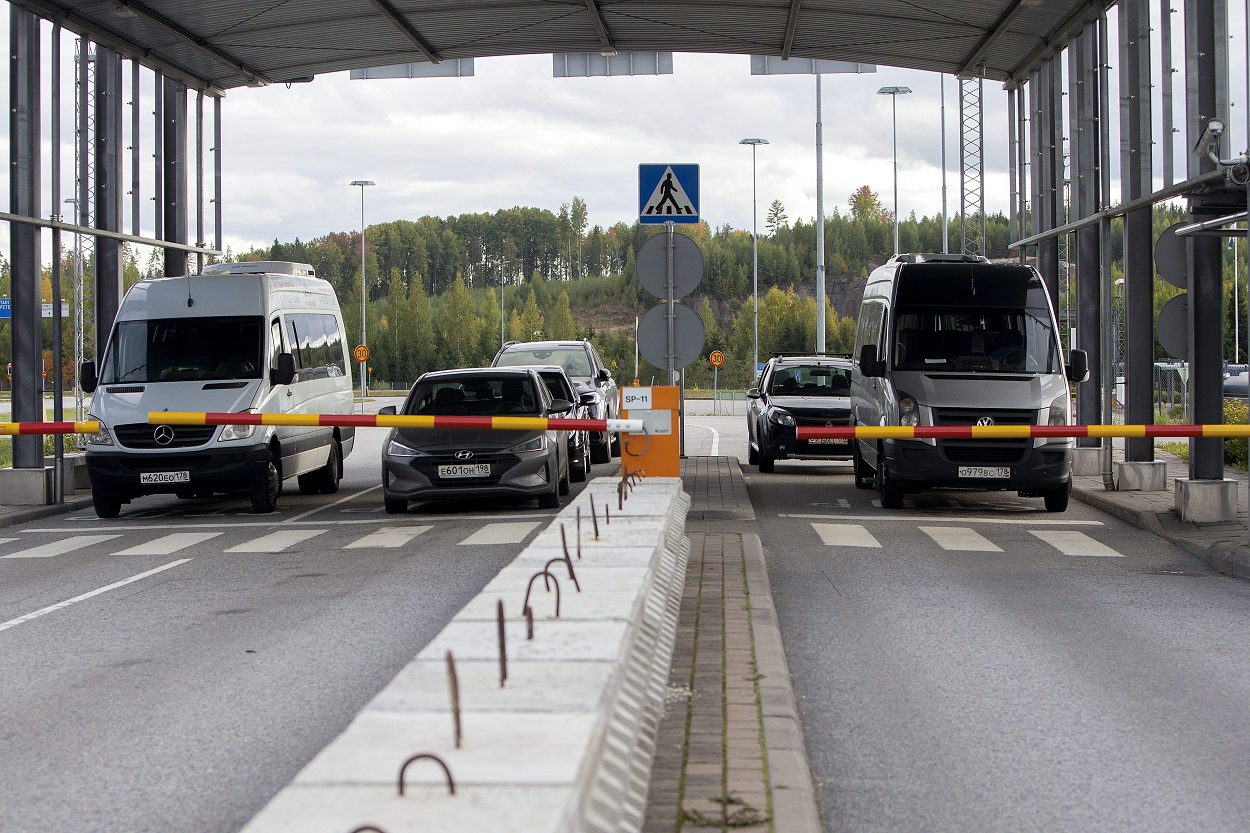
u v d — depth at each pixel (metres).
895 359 30.22
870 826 8.74
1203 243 25.64
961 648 14.71
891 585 19.23
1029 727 11.32
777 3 34.91
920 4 34.16
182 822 8.84
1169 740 10.90
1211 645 14.95
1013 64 39.38
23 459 32.28
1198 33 25.06
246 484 30.17
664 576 13.30
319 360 35.62
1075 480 35.59
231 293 32.09
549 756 5.66
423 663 7.32
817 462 47.47
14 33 31.16
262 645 15.00
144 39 36.09
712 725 10.27
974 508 30.75
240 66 39.53
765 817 8.09
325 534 26.11
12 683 13.28
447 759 5.63
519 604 9.16
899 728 11.28
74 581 20.53
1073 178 35.12
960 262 32.00
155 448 29.73
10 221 30.80
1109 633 15.66
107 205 35.72
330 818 4.99
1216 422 25.75
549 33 38.38
